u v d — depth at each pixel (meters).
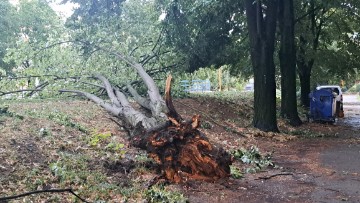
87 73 13.35
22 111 10.16
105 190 5.42
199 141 6.50
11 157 6.10
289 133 13.59
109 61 13.88
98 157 7.00
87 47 14.05
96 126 9.52
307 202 5.59
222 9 16.30
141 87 14.70
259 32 13.56
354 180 6.84
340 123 18.42
